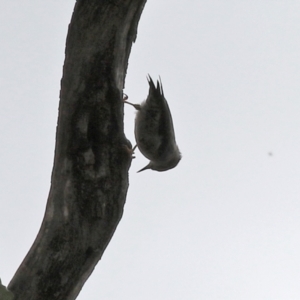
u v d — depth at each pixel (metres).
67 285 10.80
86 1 11.01
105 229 10.93
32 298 10.59
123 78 11.38
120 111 11.18
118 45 11.11
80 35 11.03
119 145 11.05
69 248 10.76
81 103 10.98
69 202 10.82
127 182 11.16
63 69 11.16
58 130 11.09
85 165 10.86
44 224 10.88
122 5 10.99
